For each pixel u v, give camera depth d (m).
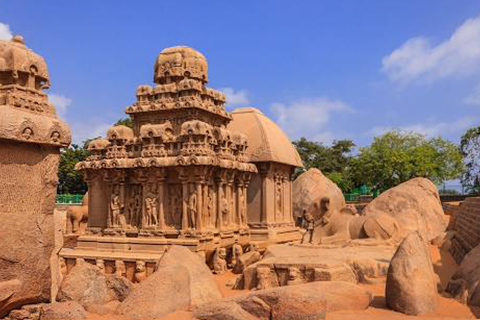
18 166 8.61
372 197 55.66
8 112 8.35
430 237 24.23
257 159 23.73
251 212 24.02
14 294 8.42
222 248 19.58
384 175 52.91
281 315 9.20
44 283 9.06
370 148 55.72
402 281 10.55
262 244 21.92
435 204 25.78
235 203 21.91
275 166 24.81
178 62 21.34
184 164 18.64
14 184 8.53
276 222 24.44
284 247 17.48
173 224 19.47
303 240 18.73
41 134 8.80
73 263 18.44
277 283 13.95
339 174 61.66
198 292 11.20
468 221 19.42
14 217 8.48
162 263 11.71
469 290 11.65
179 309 10.34
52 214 9.23
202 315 9.66
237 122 25.34
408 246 11.05
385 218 18.44
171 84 21.14
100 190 21.36
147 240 18.66
